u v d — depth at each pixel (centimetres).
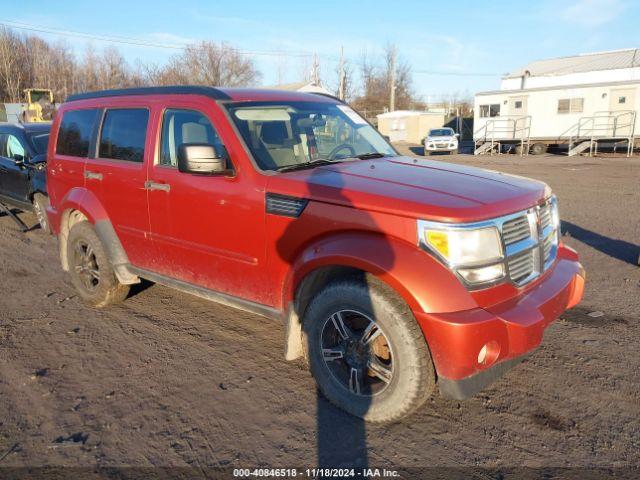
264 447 305
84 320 491
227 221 373
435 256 286
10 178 898
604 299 514
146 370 395
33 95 3619
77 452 304
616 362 388
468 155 3006
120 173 450
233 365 400
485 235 291
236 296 388
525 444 301
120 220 462
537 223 329
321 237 325
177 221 409
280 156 377
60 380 384
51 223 560
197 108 396
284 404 346
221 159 358
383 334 300
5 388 374
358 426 321
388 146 464
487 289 291
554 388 356
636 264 632
